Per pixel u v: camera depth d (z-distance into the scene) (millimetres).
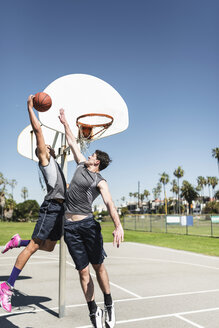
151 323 4156
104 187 3254
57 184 3578
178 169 94688
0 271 8336
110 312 3307
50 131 5387
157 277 7605
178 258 11250
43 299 5410
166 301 5336
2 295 3180
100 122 4902
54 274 7891
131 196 139500
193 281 7113
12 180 87000
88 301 3326
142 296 5691
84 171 3316
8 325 4020
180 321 4246
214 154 75438
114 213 3066
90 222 3291
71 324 4062
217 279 7375
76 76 4926
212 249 14430
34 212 88938
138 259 10953
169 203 109062
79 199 3277
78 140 4773
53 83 4648
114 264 9773
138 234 23500
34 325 4023
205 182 108250
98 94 5008
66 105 4691
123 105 5199
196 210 103062
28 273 8031
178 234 23672
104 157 3389
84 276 3328
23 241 3666
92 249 3295
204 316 4477
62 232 3803
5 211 86750
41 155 3438
